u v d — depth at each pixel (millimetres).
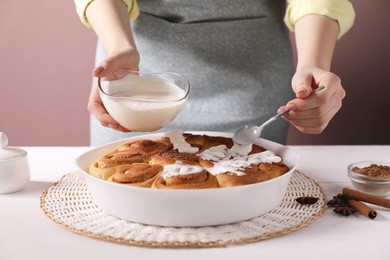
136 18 1402
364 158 1196
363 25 1760
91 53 1844
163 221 841
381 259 766
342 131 1861
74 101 1897
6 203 955
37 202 959
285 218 878
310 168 1136
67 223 854
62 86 1883
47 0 1803
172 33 1393
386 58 1787
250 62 1403
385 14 1743
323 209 908
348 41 1777
